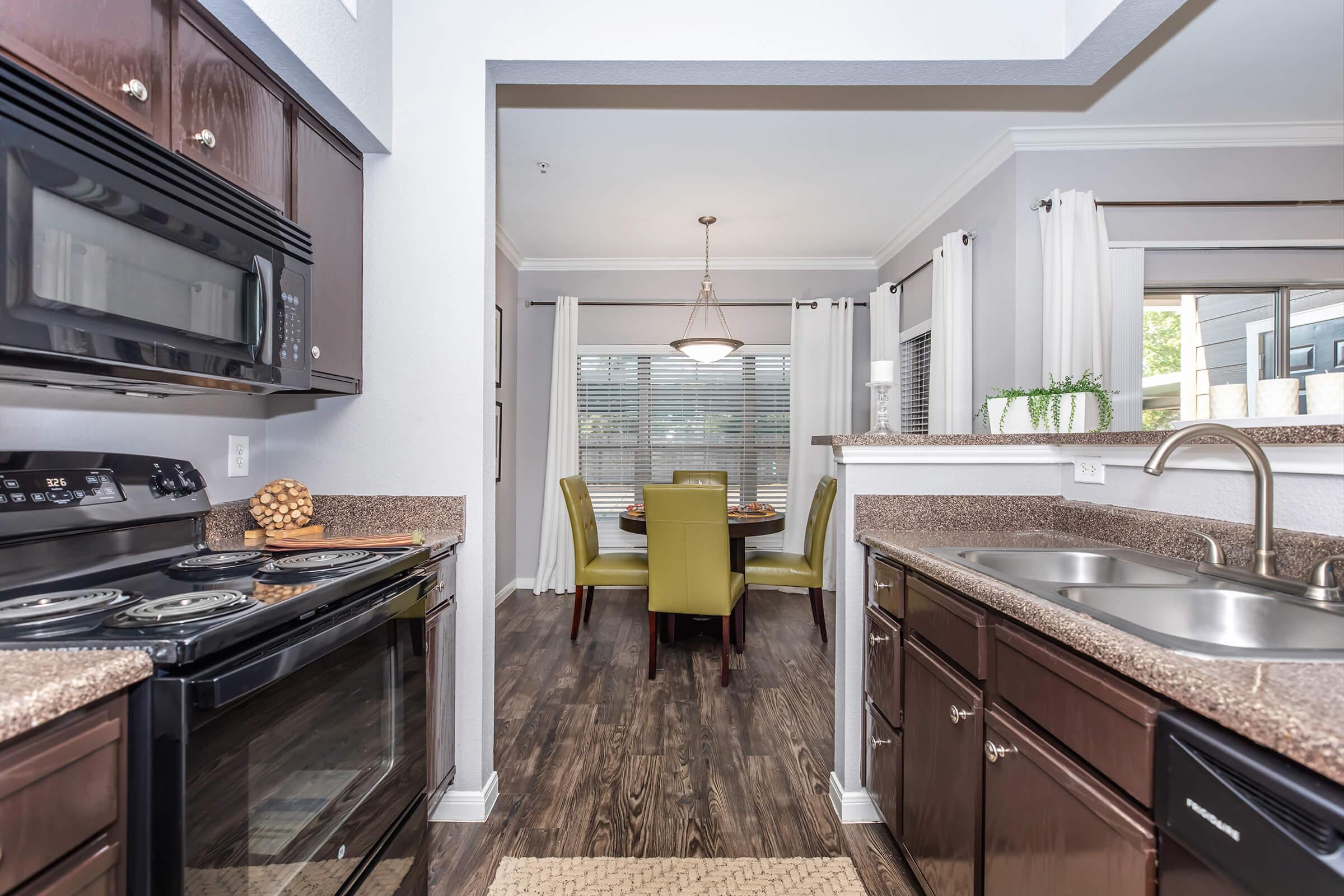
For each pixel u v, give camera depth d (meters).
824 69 1.84
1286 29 2.21
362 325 1.86
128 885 0.76
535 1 1.83
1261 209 2.89
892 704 1.61
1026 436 1.88
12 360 0.90
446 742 1.76
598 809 1.89
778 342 4.91
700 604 2.89
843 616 1.91
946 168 3.24
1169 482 1.53
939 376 3.42
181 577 1.20
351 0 1.63
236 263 1.26
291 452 1.89
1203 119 2.79
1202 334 3.00
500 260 4.29
